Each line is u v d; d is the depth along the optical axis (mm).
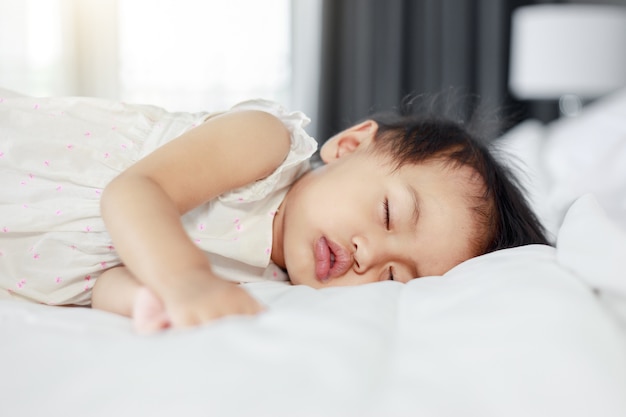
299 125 977
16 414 413
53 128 969
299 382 421
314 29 3457
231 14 3443
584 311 551
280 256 994
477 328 521
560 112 3447
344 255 917
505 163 1157
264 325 501
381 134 1072
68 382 434
